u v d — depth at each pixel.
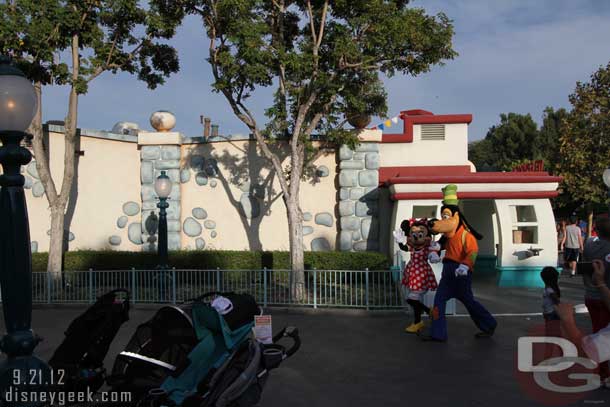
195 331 4.91
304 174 14.97
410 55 11.76
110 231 14.98
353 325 9.52
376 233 14.54
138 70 13.93
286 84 11.99
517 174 14.18
